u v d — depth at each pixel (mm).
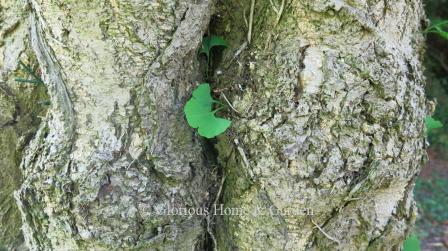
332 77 818
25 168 865
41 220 854
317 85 820
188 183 857
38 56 856
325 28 822
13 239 1050
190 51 841
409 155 855
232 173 887
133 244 828
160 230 839
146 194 823
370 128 824
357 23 819
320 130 819
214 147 910
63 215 824
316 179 818
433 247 2277
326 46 824
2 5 998
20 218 1045
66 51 816
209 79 929
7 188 1026
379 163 827
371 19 826
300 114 817
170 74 833
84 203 810
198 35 837
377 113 823
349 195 830
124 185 818
